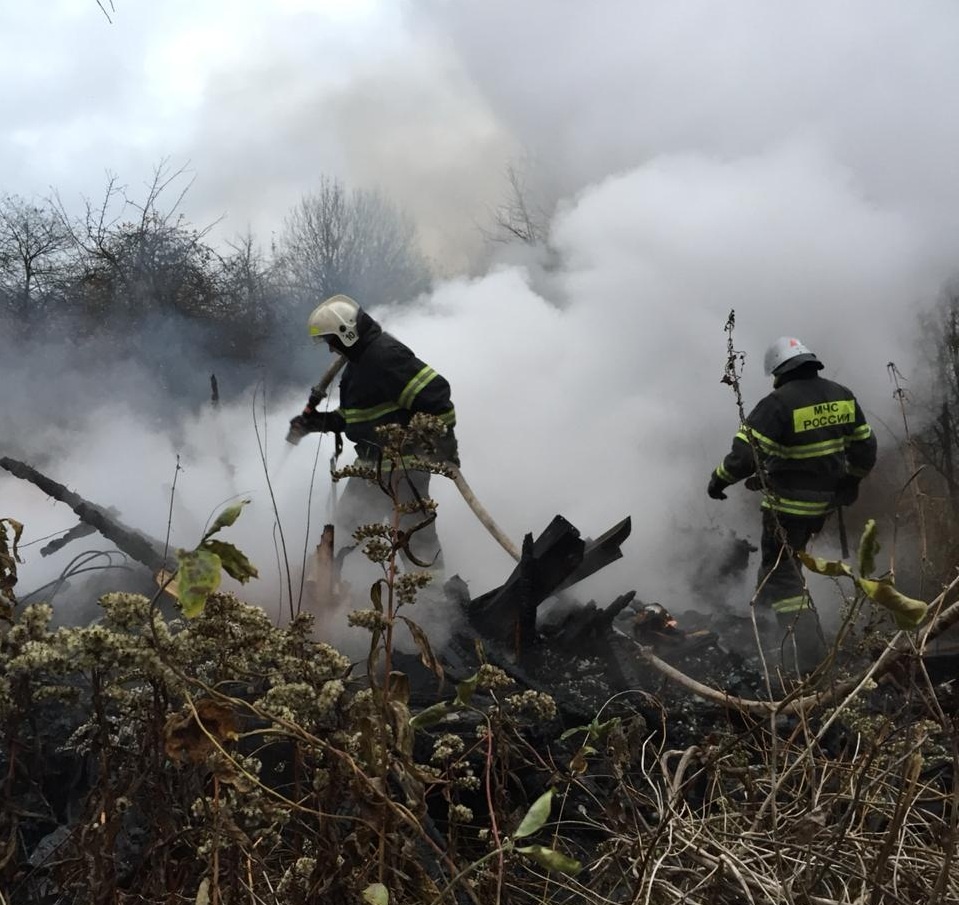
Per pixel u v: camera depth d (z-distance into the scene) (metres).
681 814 1.85
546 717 1.80
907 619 1.33
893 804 1.79
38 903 1.61
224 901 1.41
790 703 1.98
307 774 1.65
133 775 1.47
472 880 1.61
